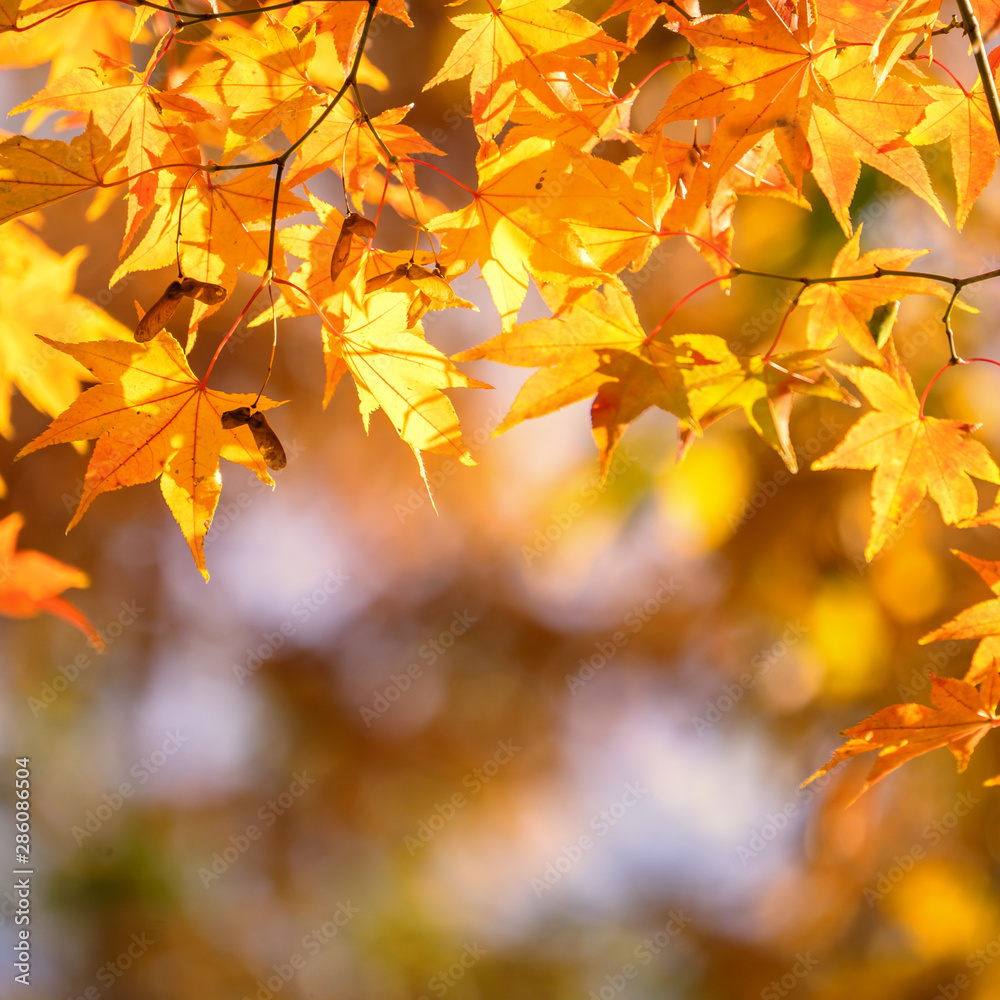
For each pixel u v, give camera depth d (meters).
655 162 1.49
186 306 5.27
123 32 2.07
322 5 1.51
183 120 1.49
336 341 1.56
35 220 2.15
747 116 1.47
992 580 1.60
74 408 1.41
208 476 1.49
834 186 1.63
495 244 1.50
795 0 1.43
